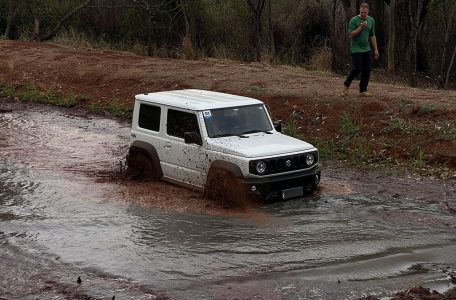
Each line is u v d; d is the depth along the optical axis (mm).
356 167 12836
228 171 9984
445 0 28531
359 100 15391
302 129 15188
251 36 28656
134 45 31484
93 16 34156
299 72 21906
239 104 11047
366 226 9141
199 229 8969
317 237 8656
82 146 15016
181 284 7145
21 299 6809
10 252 8133
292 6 30281
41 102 20391
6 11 35062
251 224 9188
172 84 19734
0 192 10961
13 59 24109
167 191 10820
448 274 7469
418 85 23609
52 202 10344
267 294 6871
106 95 20312
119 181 11695
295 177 10273
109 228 9039
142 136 11570
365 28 15117
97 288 7051
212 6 32375
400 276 7398
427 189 11180
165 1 32875
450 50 28266
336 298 6793
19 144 15086
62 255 8031
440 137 13148
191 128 10703
